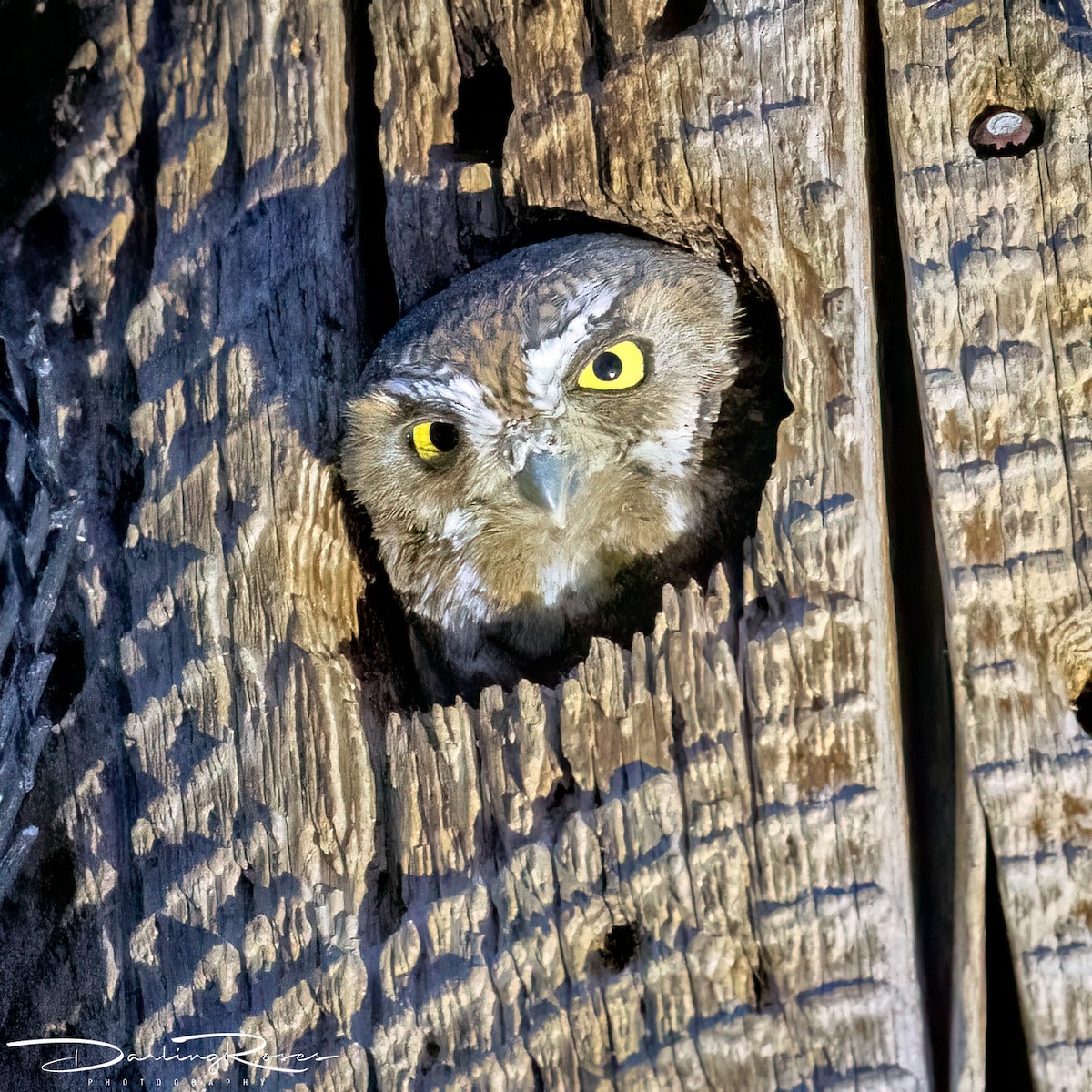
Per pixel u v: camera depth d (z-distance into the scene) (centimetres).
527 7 224
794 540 221
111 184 226
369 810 222
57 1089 223
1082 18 222
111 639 224
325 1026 221
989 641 221
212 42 226
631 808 221
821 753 220
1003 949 220
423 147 224
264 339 224
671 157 222
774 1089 220
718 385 225
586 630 226
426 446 225
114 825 224
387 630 225
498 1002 221
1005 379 221
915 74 222
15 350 226
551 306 223
